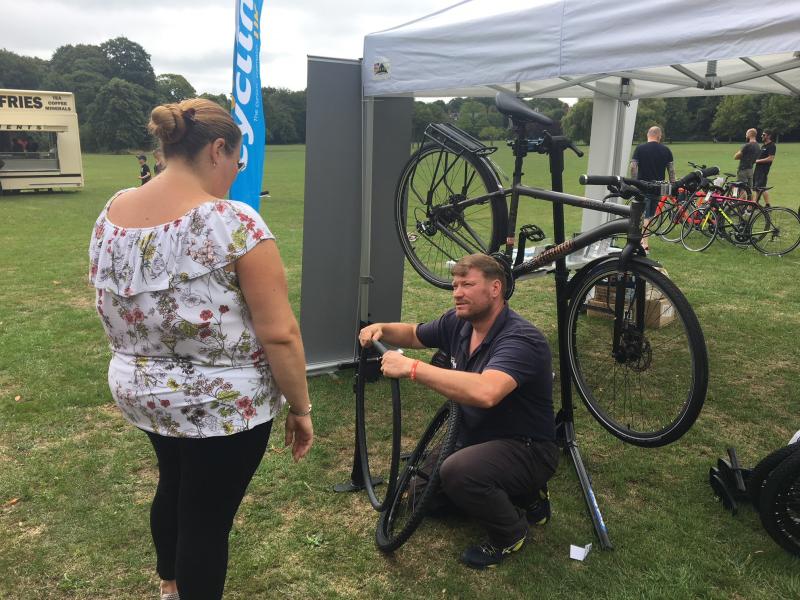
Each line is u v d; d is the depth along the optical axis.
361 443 2.83
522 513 2.48
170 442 1.65
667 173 8.49
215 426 1.49
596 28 2.60
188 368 1.48
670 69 4.09
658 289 2.34
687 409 2.27
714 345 4.84
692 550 2.40
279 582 2.25
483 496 2.25
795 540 2.32
